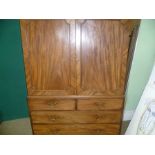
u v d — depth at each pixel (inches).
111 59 76.5
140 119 80.2
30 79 79.0
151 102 77.5
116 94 82.8
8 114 111.3
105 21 70.7
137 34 83.4
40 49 74.1
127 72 87.5
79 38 72.4
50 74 78.2
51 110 85.6
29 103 83.6
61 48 73.9
